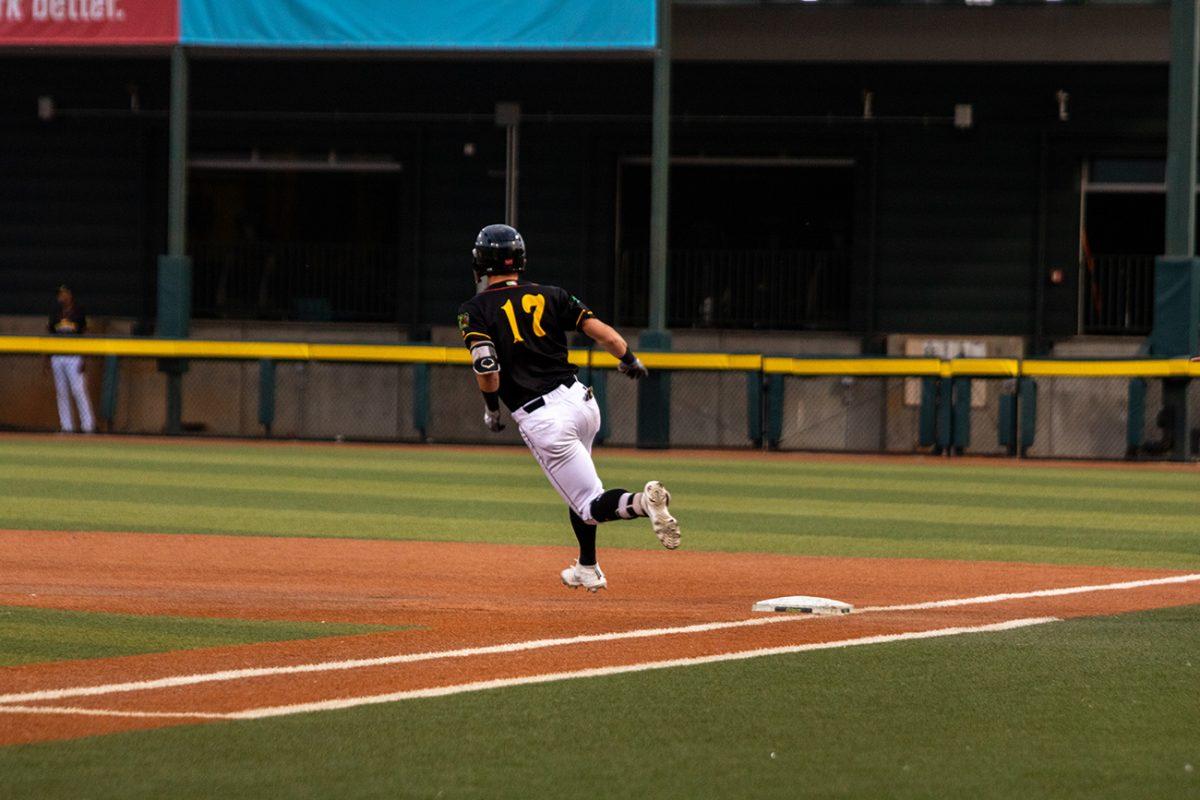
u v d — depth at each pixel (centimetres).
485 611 3066
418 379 8038
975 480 6412
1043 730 2142
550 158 9006
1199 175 8650
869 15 8525
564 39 7700
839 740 2073
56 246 9250
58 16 8000
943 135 8762
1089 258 8800
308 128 9112
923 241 8806
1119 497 5712
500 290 3041
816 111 8812
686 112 8888
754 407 7919
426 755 1970
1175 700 2330
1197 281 7556
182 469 6216
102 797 1783
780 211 8962
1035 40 8481
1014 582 3553
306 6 7856
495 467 6600
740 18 8581
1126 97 8638
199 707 2206
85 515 4603
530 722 2144
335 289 9238
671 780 1872
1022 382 7619
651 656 2603
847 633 2838
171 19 7950
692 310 9000
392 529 4428
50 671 2444
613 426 8262
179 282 8181
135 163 9188
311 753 1972
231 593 3266
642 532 4469
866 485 6112
